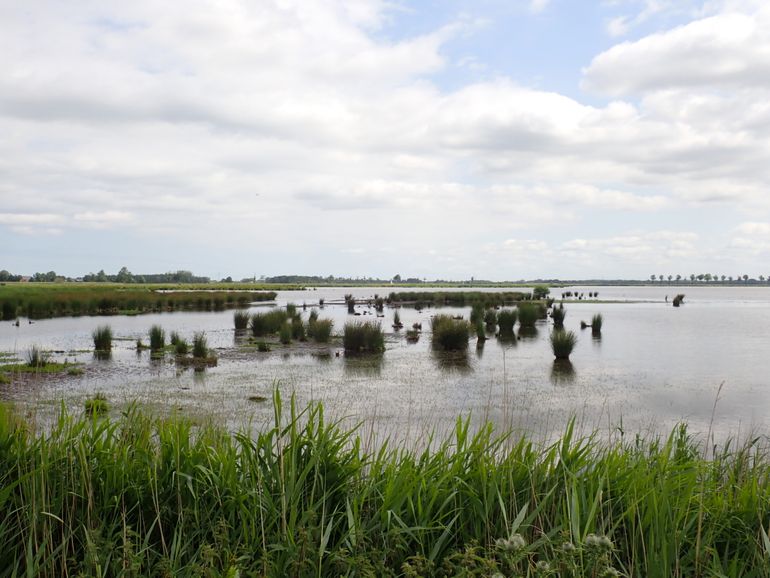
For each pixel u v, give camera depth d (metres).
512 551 2.62
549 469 3.71
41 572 3.06
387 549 3.02
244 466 3.68
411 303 49.12
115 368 14.64
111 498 3.37
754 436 8.12
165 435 3.95
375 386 12.27
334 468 3.60
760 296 93.56
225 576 2.76
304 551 2.88
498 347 19.77
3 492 3.12
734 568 2.92
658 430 8.51
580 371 14.56
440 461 3.85
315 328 21.03
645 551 3.03
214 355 16.69
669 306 52.59
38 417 6.91
